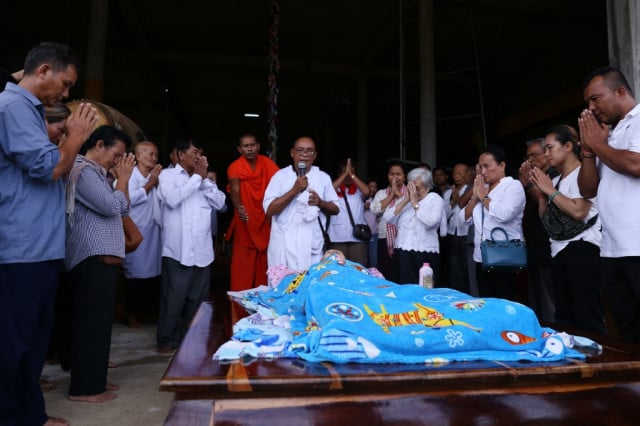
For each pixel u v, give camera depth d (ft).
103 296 8.82
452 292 7.47
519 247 10.44
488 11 28.27
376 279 7.80
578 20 29.27
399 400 4.95
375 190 20.57
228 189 14.65
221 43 33.86
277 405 4.80
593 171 8.23
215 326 7.42
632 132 7.36
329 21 30.12
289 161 64.59
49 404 8.58
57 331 10.82
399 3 27.30
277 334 6.03
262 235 13.75
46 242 7.06
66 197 8.24
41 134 6.87
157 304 16.47
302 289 7.80
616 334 10.51
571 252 9.25
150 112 34.81
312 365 5.21
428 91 26.00
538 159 11.67
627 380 5.43
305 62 36.65
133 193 13.82
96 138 9.20
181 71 38.19
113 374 10.59
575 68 31.68
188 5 28.30
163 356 12.16
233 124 54.08
